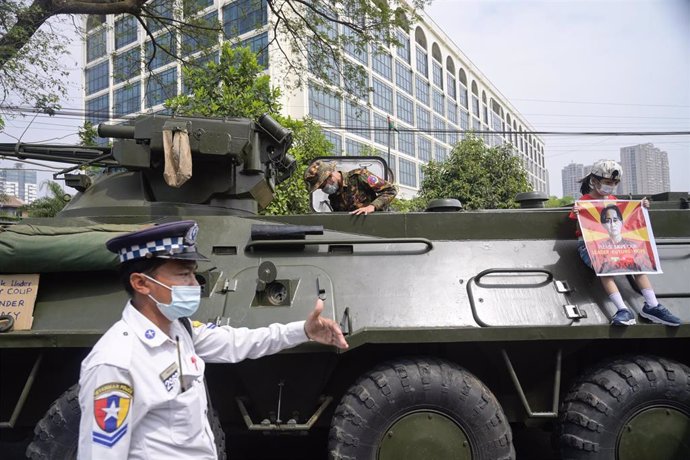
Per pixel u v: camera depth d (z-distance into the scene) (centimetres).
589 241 400
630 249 399
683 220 448
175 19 1323
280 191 1128
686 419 375
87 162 524
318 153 1291
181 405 194
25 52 959
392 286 395
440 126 4391
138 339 195
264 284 379
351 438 354
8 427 362
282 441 542
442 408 360
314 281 393
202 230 424
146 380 189
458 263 414
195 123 450
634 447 371
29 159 550
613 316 385
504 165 2027
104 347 188
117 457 176
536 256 423
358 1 1239
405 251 420
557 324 377
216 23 1323
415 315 380
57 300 385
